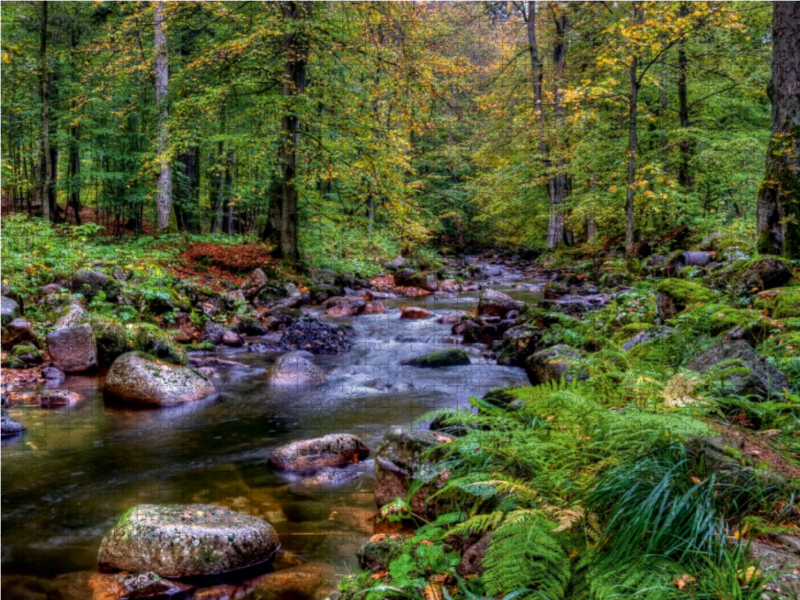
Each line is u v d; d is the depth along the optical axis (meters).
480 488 3.18
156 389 7.48
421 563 3.02
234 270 16.42
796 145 9.59
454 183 32.59
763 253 9.81
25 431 6.49
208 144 19.39
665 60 18.16
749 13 18.47
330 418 6.98
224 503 4.73
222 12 16.38
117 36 16.69
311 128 17.00
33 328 9.45
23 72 20.16
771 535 2.54
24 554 3.99
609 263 17.61
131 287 11.41
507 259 31.62
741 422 3.94
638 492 2.73
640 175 16.44
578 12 21.14
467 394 7.94
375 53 15.27
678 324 6.37
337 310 14.57
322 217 19.47
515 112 24.97
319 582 3.62
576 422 3.67
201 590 3.59
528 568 2.44
